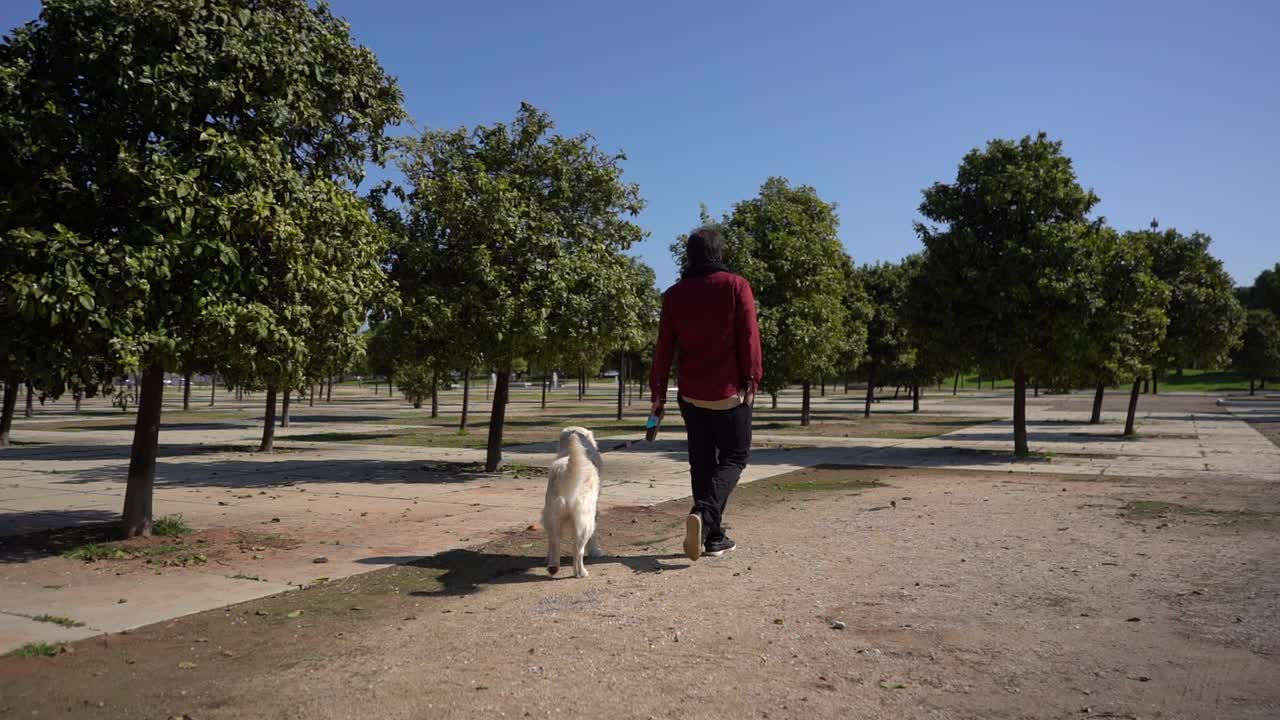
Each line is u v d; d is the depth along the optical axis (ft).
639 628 15.35
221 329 20.85
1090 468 46.91
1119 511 29.94
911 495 35.06
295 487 38.58
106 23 20.57
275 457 54.54
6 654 14.14
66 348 19.54
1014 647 14.07
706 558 21.94
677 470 47.16
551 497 20.53
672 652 13.93
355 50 26.20
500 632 15.25
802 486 38.58
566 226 43.88
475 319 39.60
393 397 210.59
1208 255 77.10
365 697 12.04
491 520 29.04
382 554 22.99
